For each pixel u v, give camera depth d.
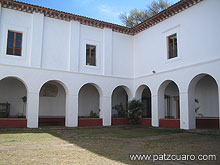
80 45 16.36
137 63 18.08
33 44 14.50
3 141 9.24
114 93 20.72
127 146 8.55
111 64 17.36
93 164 5.80
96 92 20.30
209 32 12.17
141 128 15.52
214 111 16.05
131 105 17.12
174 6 14.03
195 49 12.95
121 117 18.09
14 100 16.64
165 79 14.98
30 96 14.12
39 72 14.54
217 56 11.65
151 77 16.31
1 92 16.23
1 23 13.77
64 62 15.58
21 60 14.16
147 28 17.14
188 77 13.23
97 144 8.90
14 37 14.21
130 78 18.16
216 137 10.90
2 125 13.48
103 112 16.67
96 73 16.77
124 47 18.28
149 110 20.42
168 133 12.55
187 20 13.60
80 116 19.14
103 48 17.22
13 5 14.07
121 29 18.05
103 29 17.42
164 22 15.44
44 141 9.44
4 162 5.86
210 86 16.48
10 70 13.66
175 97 19.23
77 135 11.57
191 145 8.80
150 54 16.64
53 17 15.49
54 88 18.22
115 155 6.90
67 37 15.90
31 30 14.61
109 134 12.16
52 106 18.06
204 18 12.52
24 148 7.82
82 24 16.59
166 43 15.18
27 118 14.01
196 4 13.05
